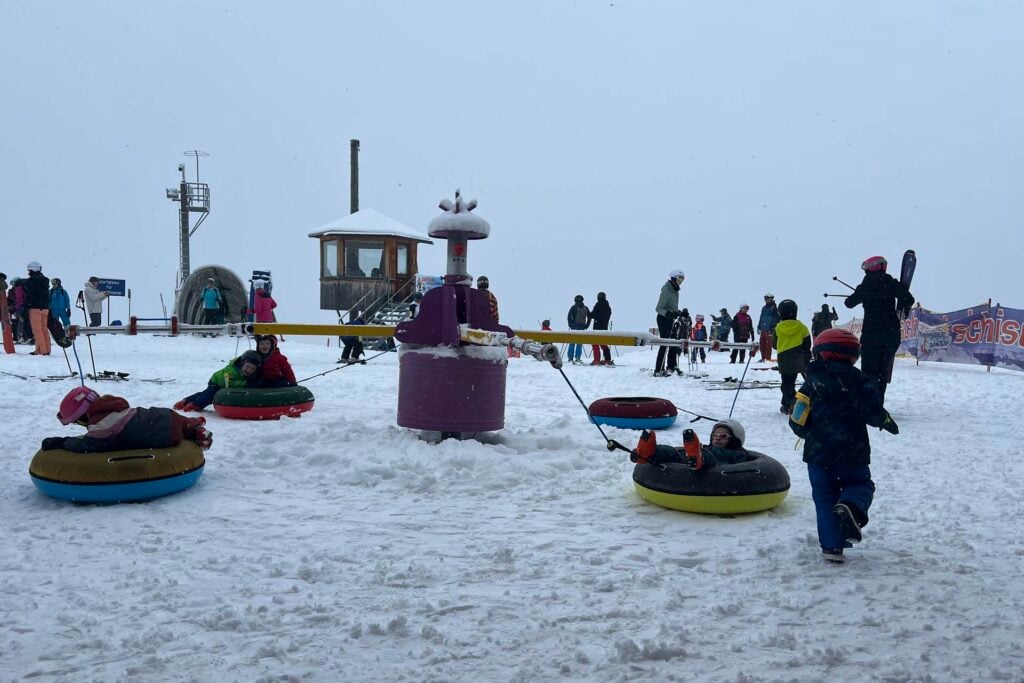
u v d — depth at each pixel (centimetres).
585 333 765
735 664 312
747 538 473
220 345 2386
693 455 524
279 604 367
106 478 529
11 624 344
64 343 771
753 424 957
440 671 305
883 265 1036
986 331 1791
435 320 727
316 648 323
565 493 582
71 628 340
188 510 526
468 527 495
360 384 1375
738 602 372
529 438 750
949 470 670
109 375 1303
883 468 679
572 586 394
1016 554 445
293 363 1866
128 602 367
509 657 317
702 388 1404
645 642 320
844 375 442
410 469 635
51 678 296
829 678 300
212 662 310
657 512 531
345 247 2602
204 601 370
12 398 1056
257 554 438
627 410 889
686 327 1689
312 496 568
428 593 384
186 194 4297
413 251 2673
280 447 700
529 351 644
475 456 653
